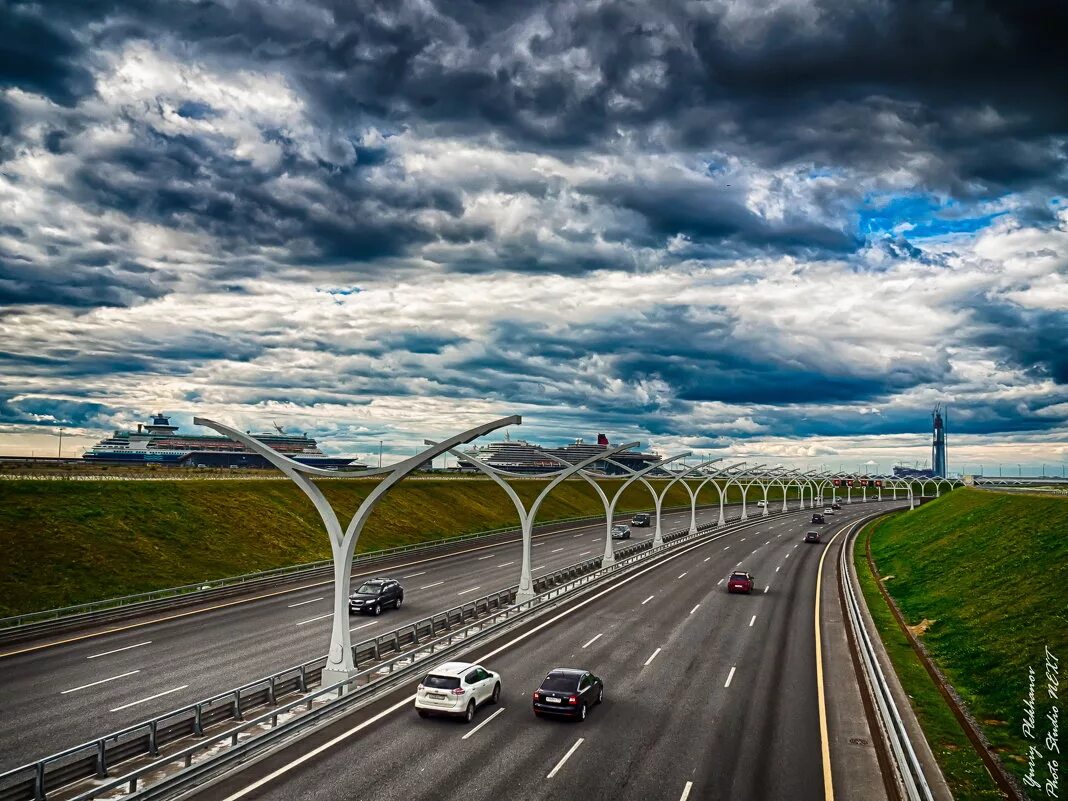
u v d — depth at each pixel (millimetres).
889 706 22547
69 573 44562
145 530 53688
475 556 70062
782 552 77938
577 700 23516
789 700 26188
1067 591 33906
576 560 67750
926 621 40188
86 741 21781
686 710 24984
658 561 68562
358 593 42312
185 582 49344
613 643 35094
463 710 23281
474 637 34375
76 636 35562
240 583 48406
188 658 31500
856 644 35312
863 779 19234
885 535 91125
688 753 20969
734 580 50875
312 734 22125
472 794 17953
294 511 70062
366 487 86812
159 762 17641
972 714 25328
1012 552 45344
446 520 90438
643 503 150750
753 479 147000
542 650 33500
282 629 37438
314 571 54156
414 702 25484
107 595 44031
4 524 46000
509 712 24578
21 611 39156
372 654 30797
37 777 16953
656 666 30859
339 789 18078
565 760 20297
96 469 78188
